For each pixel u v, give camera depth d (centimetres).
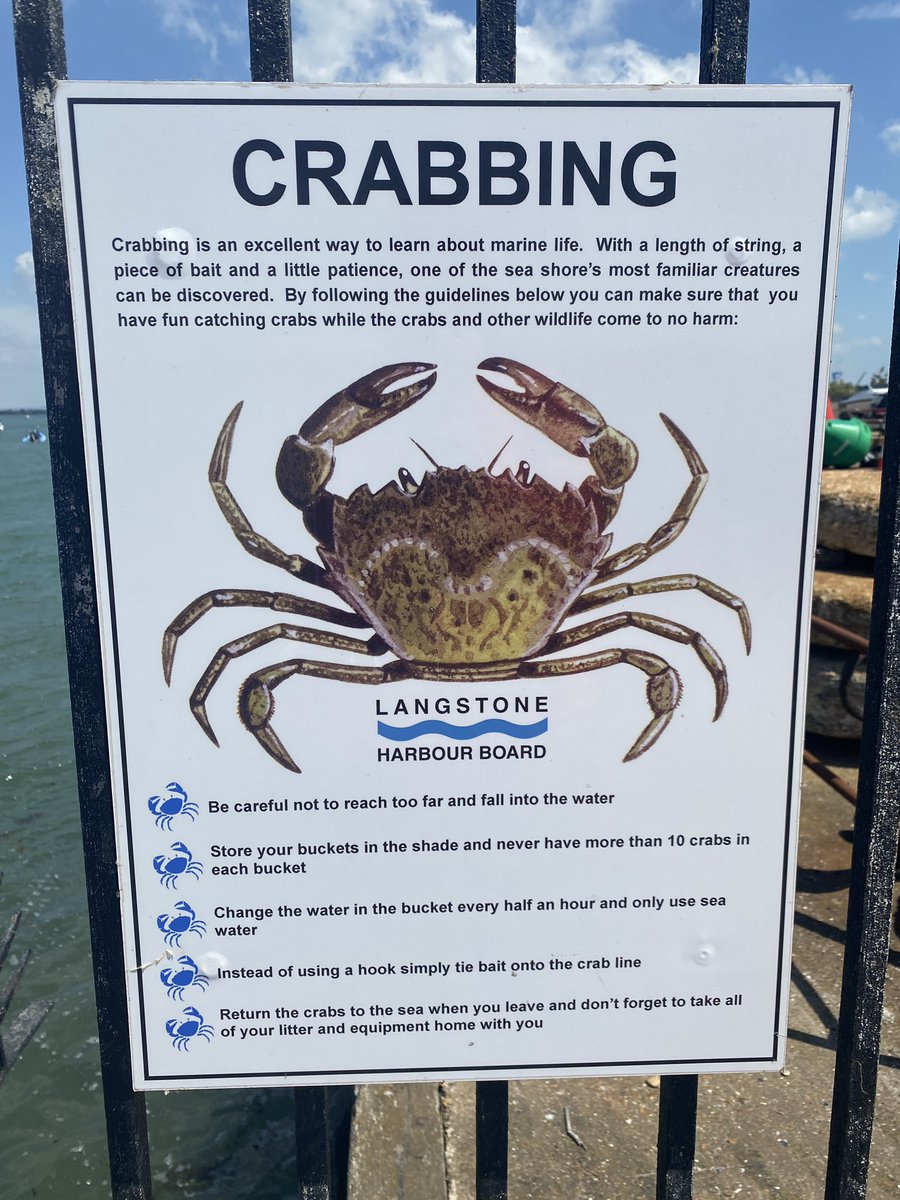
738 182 142
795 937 326
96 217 139
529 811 158
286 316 143
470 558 151
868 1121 168
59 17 139
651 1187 221
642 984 165
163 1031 162
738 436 149
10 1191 303
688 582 153
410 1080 166
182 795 155
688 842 160
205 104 137
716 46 144
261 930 160
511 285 143
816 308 146
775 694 157
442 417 147
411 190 140
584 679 155
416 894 160
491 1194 172
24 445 9744
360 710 154
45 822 608
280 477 147
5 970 430
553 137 139
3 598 1427
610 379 147
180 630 151
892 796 158
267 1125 323
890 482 150
